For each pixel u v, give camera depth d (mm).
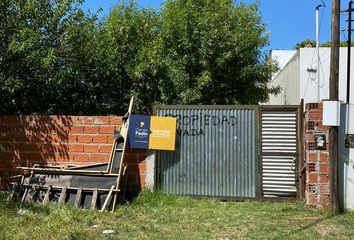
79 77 10773
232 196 9062
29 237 6230
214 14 13742
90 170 8766
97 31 12305
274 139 8961
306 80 17156
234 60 13898
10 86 9586
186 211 8109
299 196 8805
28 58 9570
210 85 13531
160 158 9328
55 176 8750
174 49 13391
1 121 9805
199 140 9242
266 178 8969
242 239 6344
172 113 9375
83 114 11039
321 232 6711
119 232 6703
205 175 9172
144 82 11977
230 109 9156
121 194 8836
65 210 7777
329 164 8078
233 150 9117
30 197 8664
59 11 10094
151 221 7406
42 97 10508
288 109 8906
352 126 8188
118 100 11562
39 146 9617
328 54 17109
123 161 8797
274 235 6527
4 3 9461
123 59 12219
